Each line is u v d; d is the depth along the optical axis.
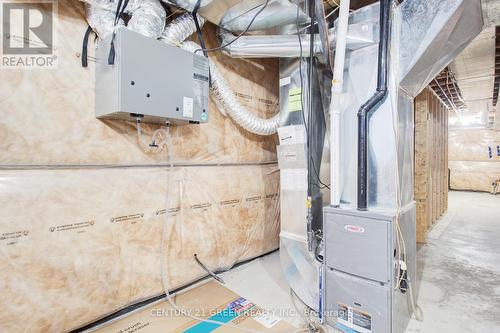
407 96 1.74
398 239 1.48
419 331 1.61
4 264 1.27
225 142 2.38
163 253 1.92
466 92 5.46
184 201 2.06
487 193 8.22
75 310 1.49
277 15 1.82
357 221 1.49
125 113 1.43
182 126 2.06
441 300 1.99
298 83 1.95
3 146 1.28
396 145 1.52
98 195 1.59
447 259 2.85
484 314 1.80
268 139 2.84
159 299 1.91
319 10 1.63
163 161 1.94
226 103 2.10
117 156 1.68
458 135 8.79
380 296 1.42
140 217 1.79
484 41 3.10
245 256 2.59
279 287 2.13
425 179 3.46
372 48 1.59
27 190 1.34
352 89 1.67
